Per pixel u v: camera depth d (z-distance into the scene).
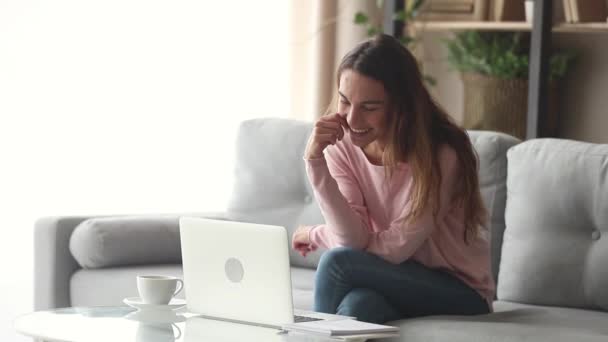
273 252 1.89
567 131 3.89
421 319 2.14
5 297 3.64
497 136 2.72
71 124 3.73
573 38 3.87
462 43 3.99
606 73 3.78
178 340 1.77
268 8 4.22
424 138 2.17
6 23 3.59
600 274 2.40
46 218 2.95
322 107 4.26
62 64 3.71
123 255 2.90
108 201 3.84
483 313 2.29
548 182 2.52
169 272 2.83
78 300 2.88
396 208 2.24
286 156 3.09
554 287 2.48
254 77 4.20
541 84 3.52
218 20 4.09
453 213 2.27
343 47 4.34
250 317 1.95
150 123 3.93
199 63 4.04
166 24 3.95
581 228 2.48
